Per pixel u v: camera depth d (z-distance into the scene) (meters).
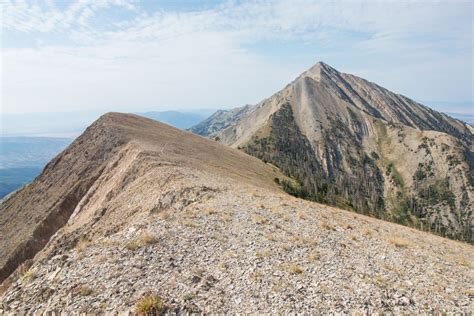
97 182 52.25
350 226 25.33
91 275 13.47
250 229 20.66
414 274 16.50
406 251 20.81
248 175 71.62
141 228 19.78
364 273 15.66
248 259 15.91
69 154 70.88
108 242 17.28
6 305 12.40
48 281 13.50
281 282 13.72
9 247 47.91
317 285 13.73
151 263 14.62
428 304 12.96
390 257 19.00
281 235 20.16
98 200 46.12
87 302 11.51
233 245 17.72
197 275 13.75
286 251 17.55
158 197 29.20
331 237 21.34
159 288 12.42
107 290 12.23
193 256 15.86
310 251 18.00
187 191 29.41
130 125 77.69
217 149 94.44
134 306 11.09
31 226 50.59
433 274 16.88
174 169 39.59
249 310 11.44
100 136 68.62
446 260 20.20
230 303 11.86
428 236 30.94
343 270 15.74
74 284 12.82
